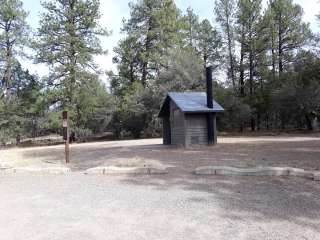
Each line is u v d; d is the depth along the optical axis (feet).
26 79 135.85
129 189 26.53
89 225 18.34
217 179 28.78
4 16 125.80
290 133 115.44
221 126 133.49
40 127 128.06
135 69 148.25
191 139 64.18
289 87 119.03
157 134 128.77
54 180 31.71
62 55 124.47
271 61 148.25
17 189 28.19
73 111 125.80
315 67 122.93
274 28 143.23
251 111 135.33
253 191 24.48
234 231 16.81
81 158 49.24
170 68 127.54
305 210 19.79
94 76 130.82
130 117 133.69
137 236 16.53
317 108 116.78
